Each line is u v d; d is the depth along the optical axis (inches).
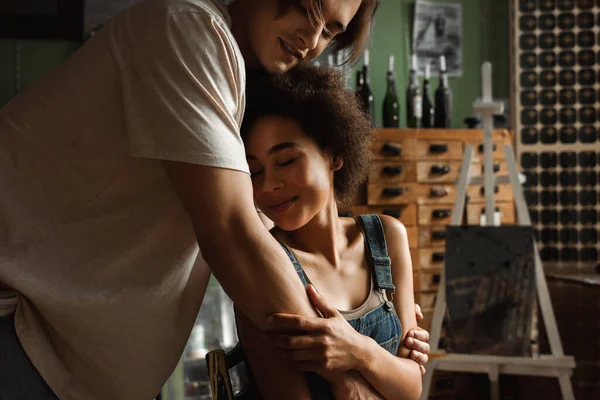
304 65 48.6
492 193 130.3
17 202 42.4
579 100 173.6
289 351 40.9
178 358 45.1
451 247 126.0
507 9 184.2
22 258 41.6
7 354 41.3
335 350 40.8
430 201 156.2
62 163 42.0
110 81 40.3
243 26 44.4
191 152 36.9
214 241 37.9
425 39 179.8
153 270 42.1
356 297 48.4
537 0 175.6
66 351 43.4
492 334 120.6
